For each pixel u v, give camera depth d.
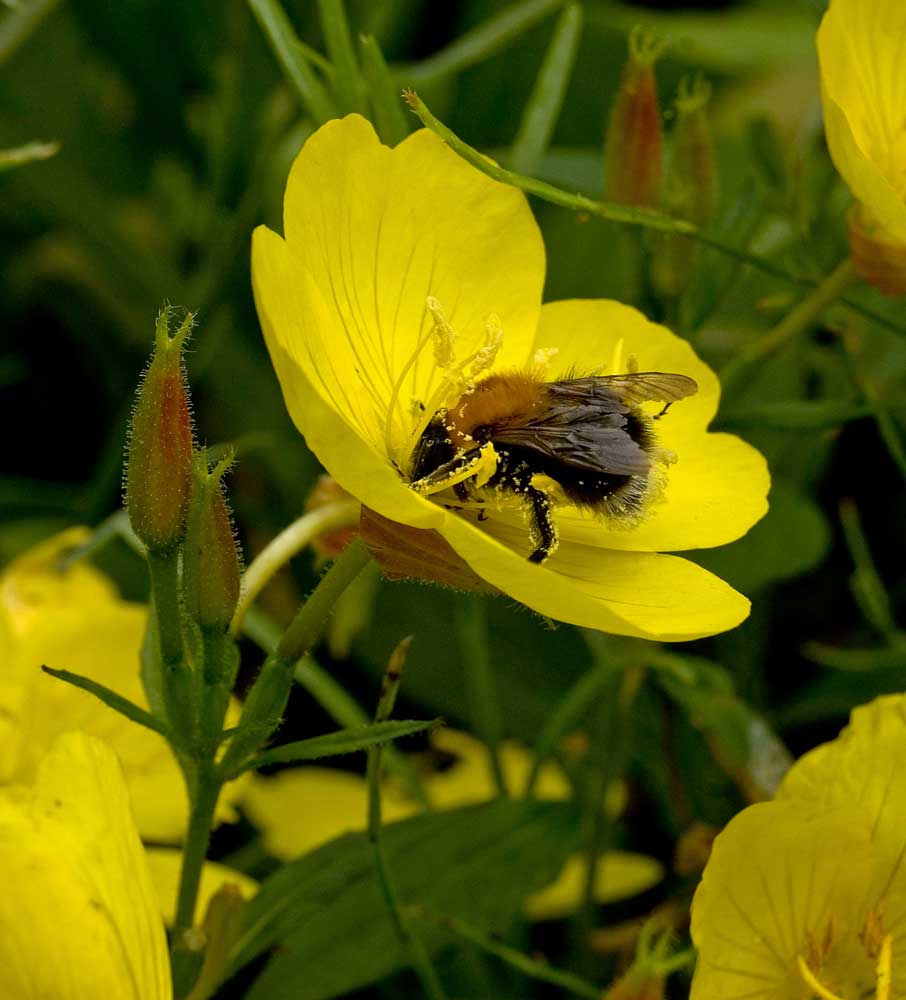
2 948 0.17
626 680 0.22
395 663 0.19
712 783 0.23
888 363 0.24
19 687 0.21
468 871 0.20
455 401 0.20
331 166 0.19
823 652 0.24
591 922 0.22
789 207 0.22
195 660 0.19
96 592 0.22
